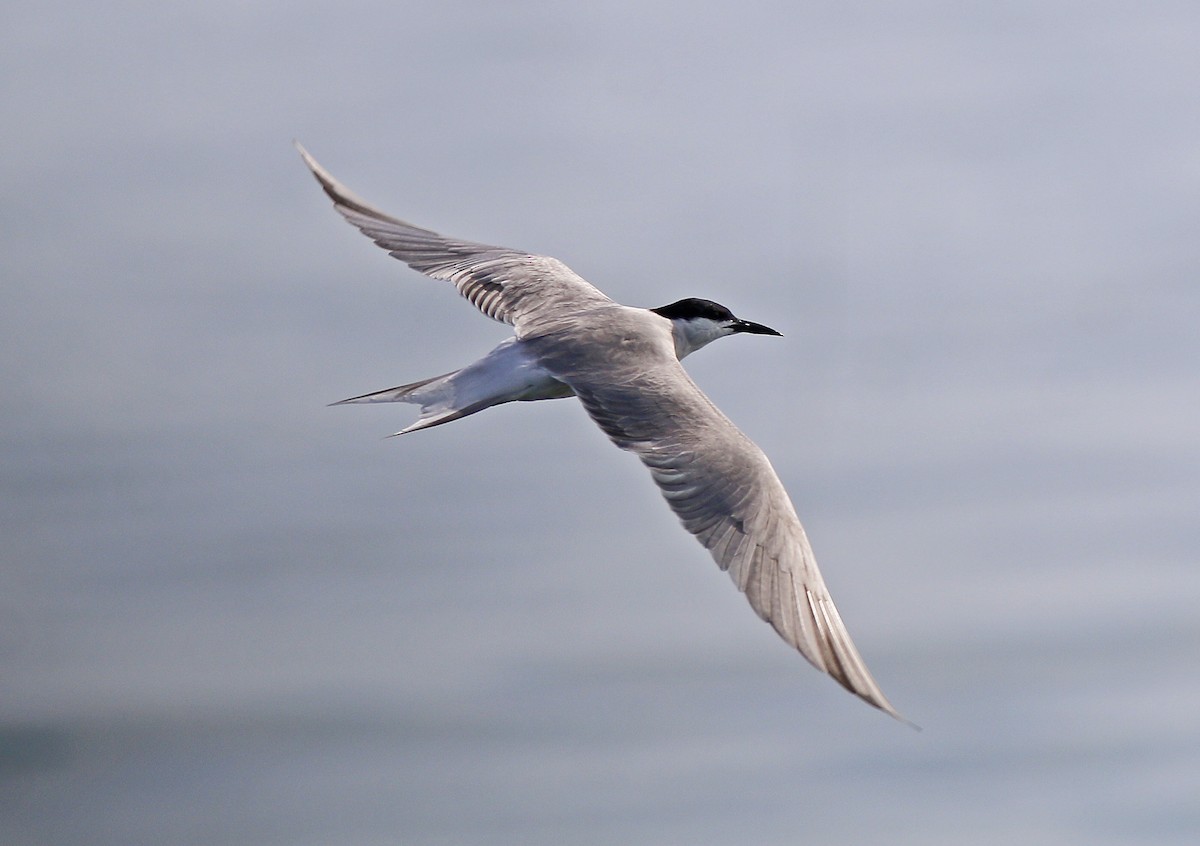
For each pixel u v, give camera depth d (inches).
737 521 493.7
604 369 559.8
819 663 469.7
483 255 683.4
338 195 719.7
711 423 523.2
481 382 579.2
